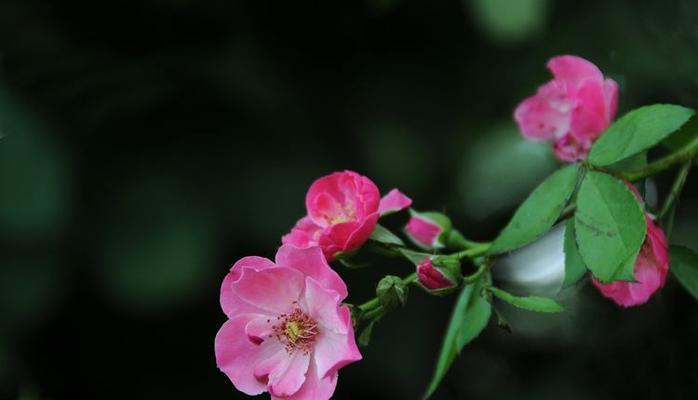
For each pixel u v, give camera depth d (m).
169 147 1.25
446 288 0.96
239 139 1.26
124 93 1.26
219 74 1.27
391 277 0.96
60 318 1.28
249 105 1.27
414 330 1.29
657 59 1.29
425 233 1.01
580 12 1.29
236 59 1.28
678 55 1.29
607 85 1.03
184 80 1.27
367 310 0.95
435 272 0.96
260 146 1.26
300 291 0.96
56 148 1.22
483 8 1.20
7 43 1.25
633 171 1.00
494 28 1.19
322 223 0.98
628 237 0.94
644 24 1.29
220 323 1.29
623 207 0.95
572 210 0.99
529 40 1.28
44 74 1.25
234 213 1.24
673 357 1.26
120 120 1.25
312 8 1.29
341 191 0.98
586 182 0.96
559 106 1.05
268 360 0.96
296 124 1.28
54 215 1.20
